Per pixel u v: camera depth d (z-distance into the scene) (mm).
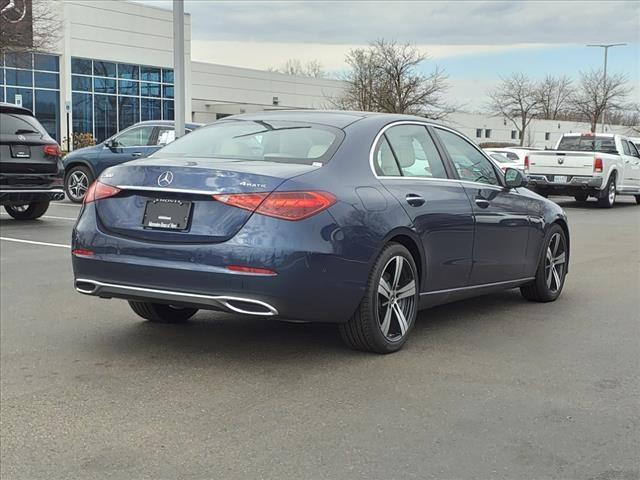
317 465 3352
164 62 47219
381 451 3504
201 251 4426
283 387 4391
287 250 4336
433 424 3838
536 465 3367
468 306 6715
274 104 64938
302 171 4633
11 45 31641
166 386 4414
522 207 6395
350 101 53344
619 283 7961
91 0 42406
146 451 3508
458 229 5547
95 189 4953
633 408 4102
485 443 3604
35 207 12938
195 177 4555
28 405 4105
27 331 5660
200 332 5625
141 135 15508
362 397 4230
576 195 19906
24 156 11773
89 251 4816
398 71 50438
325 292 4512
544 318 6242
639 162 21297
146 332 5629
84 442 3615
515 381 4539
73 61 41875
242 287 4352
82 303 6613
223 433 3715
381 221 4824
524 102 74000
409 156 5453
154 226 4629
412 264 5148
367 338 4922
